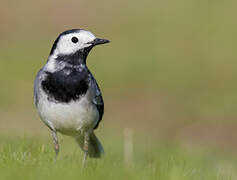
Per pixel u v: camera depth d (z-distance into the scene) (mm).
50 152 8625
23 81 23250
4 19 27969
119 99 22859
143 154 11938
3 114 19641
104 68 25062
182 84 24125
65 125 8477
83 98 8336
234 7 29734
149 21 28781
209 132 20078
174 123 21141
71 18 28344
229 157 14797
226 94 23312
